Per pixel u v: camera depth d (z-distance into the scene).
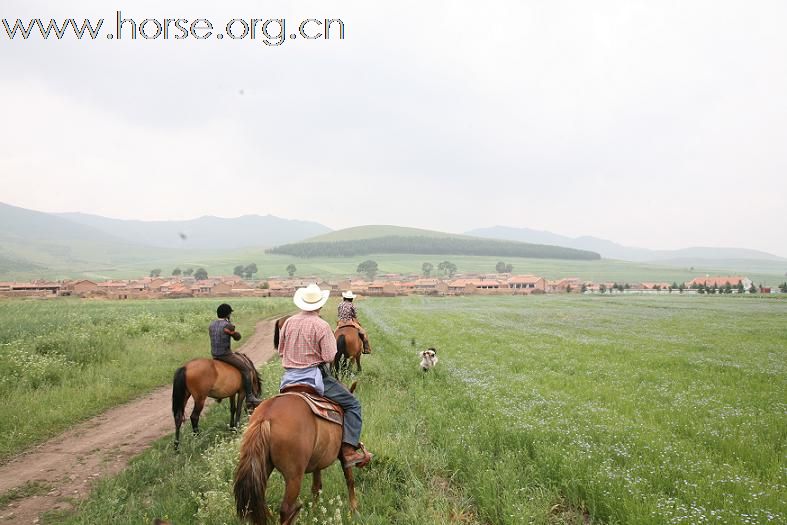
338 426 6.02
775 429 9.31
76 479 7.84
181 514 6.05
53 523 6.39
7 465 8.42
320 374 6.13
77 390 12.67
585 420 9.77
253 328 33.44
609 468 6.93
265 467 4.86
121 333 21.44
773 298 84.06
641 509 5.82
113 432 10.23
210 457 7.48
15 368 13.56
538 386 13.43
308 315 6.13
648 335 28.33
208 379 9.34
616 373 15.76
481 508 6.29
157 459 8.21
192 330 25.55
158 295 129.88
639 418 10.05
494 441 8.63
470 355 19.97
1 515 6.62
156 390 14.06
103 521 6.05
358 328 14.77
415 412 10.73
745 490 6.39
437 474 7.55
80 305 52.00
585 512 6.37
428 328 32.94
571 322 39.09
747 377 14.94
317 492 6.29
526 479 6.94
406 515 6.01
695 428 9.38
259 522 4.69
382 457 7.63
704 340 25.45
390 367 16.66
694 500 6.06
